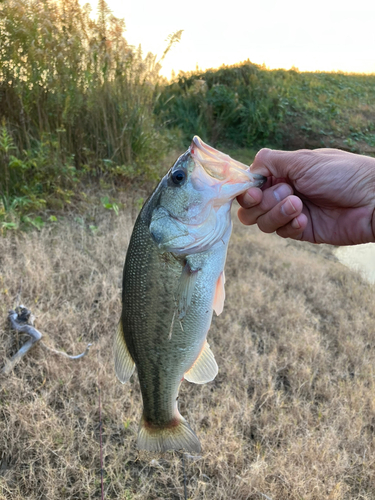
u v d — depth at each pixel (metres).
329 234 0.41
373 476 0.50
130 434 0.53
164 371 0.36
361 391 0.63
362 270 1.18
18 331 0.61
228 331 0.74
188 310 0.34
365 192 0.37
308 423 0.57
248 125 2.26
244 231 1.27
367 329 0.83
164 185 0.34
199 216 0.34
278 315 0.82
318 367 0.69
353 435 0.55
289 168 0.38
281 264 1.07
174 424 0.38
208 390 0.61
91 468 0.48
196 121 2.15
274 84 2.55
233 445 0.51
